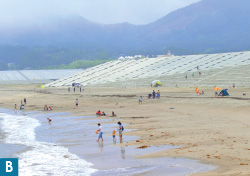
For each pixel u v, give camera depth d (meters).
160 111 59.91
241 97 67.44
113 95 98.88
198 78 135.25
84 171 22.31
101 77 183.38
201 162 22.19
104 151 28.66
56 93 124.88
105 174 21.20
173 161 23.03
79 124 49.00
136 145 30.17
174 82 134.88
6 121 56.69
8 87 188.50
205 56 188.25
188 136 32.50
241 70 136.88
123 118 52.97
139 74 174.25
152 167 21.95
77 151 29.56
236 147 25.69
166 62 192.88
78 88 149.38
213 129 35.62
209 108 58.62
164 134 34.88
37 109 78.75
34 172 22.67
